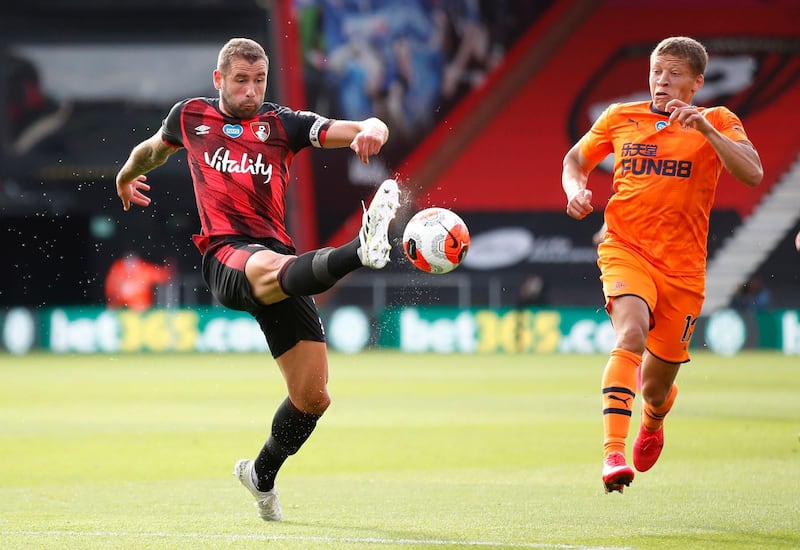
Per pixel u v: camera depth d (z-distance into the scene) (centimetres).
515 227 12438
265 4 12106
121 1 12006
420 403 5447
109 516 2398
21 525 2277
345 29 12206
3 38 12162
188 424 4525
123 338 10831
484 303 12288
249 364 8850
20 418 4775
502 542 2072
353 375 7456
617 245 2478
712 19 12494
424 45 12338
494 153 12512
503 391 6150
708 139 2286
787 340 10269
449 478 3028
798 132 12306
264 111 2305
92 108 12331
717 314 10300
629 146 2489
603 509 2477
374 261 1867
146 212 13300
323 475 3100
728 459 3366
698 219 2450
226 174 2259
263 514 2331
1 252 14012
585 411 5031
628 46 12544
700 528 2233
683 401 5459
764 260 12094
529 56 12481
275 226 2281
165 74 12300
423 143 12412
